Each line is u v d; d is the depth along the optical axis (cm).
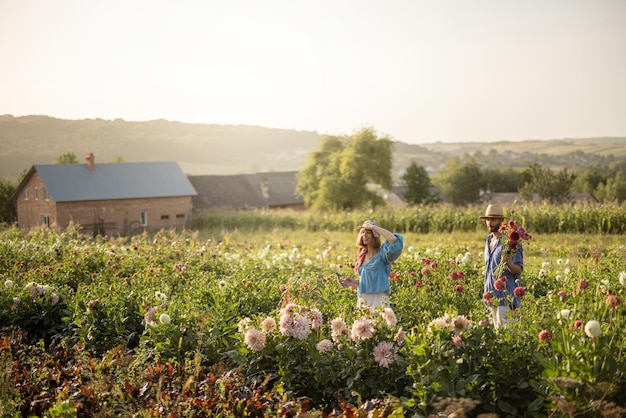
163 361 575
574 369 415
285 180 6625
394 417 402
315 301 714
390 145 5456
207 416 436
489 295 573
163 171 4878
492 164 15800
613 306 473
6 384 484
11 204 5422
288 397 484
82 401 455
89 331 675
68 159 8288
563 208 2236
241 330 558
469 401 406
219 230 3653
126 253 1238
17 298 779
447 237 2164
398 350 493
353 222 2933
